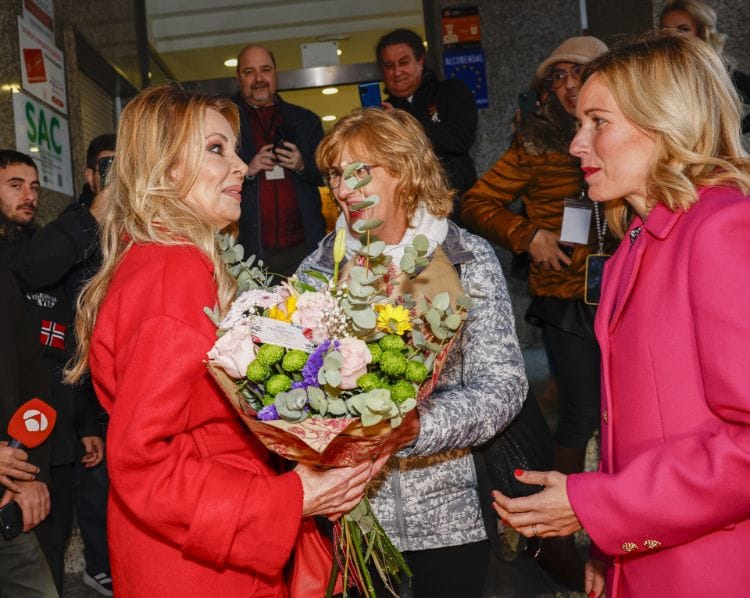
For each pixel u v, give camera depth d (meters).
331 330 1.47
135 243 1.64
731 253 1.33
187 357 1.48
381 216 1.97
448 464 1.98
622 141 1.50
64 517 3.30
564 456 3.36
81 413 3.45
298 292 1.57
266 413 1.40
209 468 1.52
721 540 1.39
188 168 1.66
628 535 1.39
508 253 6.41
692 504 1.34
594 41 3.43
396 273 1.81
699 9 3.62
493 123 7.05
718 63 1.48
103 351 1.58
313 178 4.39
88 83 6.16
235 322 1.45
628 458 1.46
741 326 1.30
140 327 1.50
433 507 1.96
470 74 7.02
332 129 2.02
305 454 1.50
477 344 1.98
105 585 3.53
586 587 1.81
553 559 3.00
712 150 1.46
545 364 5.13
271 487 1.52
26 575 2.52
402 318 1.50
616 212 1.77
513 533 1.98
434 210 2.01
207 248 1.61
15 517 2.46
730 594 1.38
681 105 1.45
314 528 1.77
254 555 1.50
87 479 3.53
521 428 2.01
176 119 1.67
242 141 4.45
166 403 1.47
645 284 1.47
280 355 1.41
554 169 3.47
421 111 4.44
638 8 5.01
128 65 7.21
